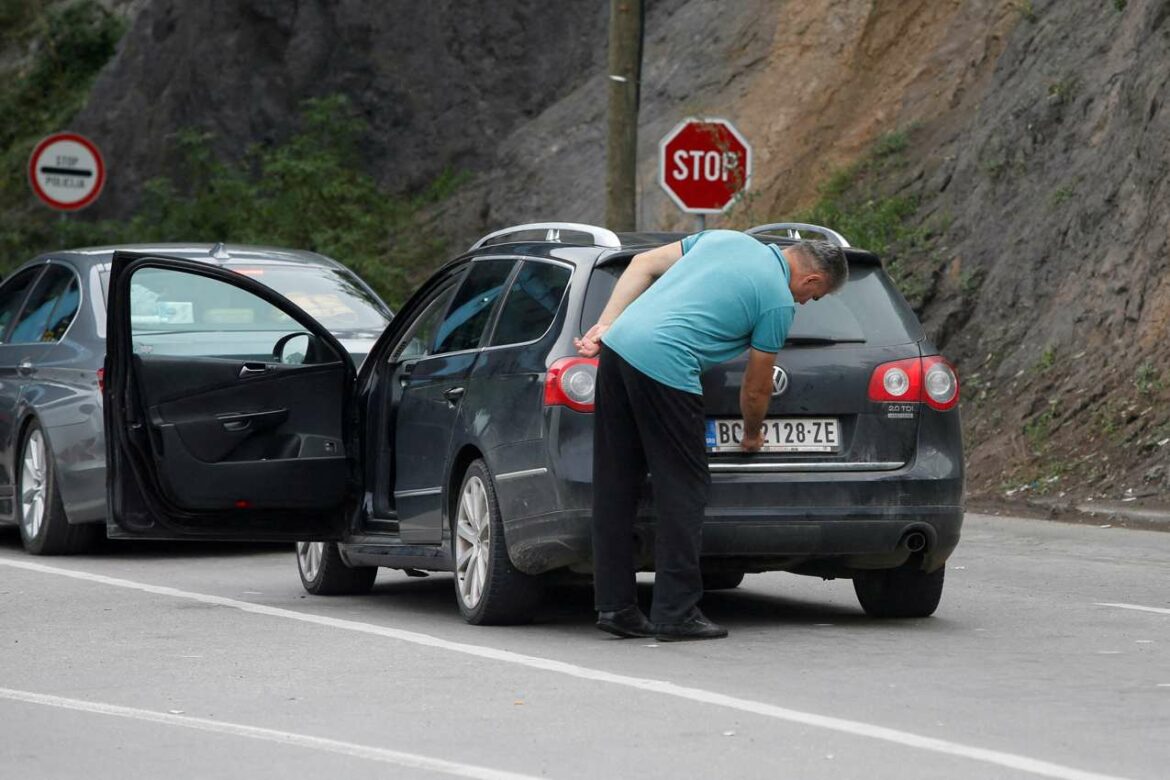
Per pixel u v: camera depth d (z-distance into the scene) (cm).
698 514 2316
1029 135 5188
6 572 3253
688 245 2369
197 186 8244
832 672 2103
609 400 2316
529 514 2409
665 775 1576
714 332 2289
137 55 9475
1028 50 5466
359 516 2834
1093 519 3931
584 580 2503
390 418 2817
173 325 3588
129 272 2703
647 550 2394
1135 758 1630
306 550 3020
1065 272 4794
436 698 1952
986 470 4419
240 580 3181
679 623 2347
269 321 3662
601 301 2430
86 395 3516
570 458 2361
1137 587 2966
